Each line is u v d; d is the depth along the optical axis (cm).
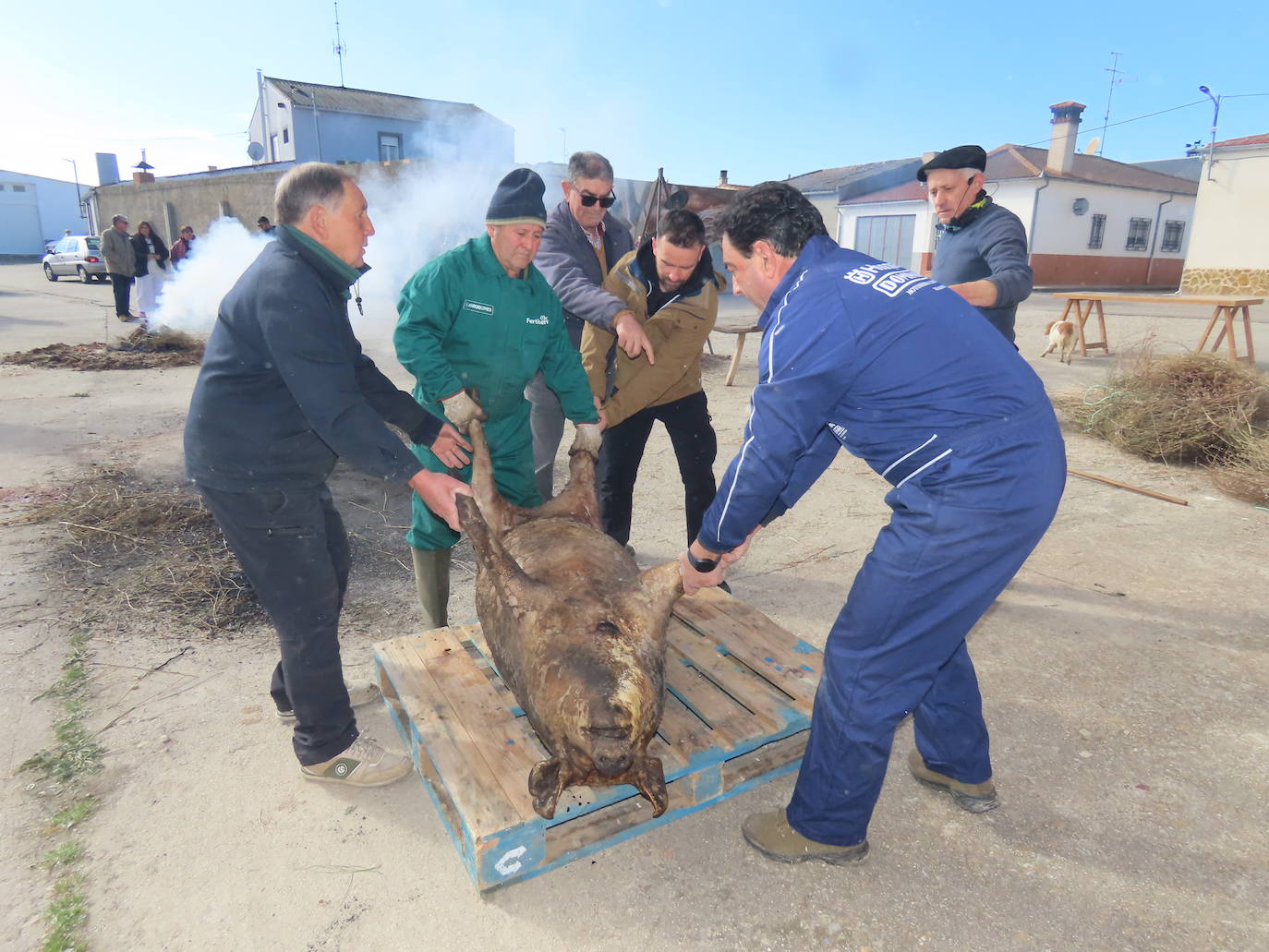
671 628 344
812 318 214
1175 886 244
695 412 423
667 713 282
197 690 341
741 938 226
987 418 211
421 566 355
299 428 252
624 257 418
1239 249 2031
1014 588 448
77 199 5538
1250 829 267
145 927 225
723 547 236
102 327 1498
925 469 216
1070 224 2648
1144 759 303
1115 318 1702
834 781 238
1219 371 730
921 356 210
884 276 219
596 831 253
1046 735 318
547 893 241
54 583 432
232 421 244
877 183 2802
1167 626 405
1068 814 275
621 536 454
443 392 326
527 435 383
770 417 219
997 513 210
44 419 779
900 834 268
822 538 525
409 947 221
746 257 235
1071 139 2580
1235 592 441
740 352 993
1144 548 504
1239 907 236
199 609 410
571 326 457
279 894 238
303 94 3128
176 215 2495
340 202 240
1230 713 332
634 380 400
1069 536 525
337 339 249
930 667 228
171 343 1222
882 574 221
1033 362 1147
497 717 275
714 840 264
